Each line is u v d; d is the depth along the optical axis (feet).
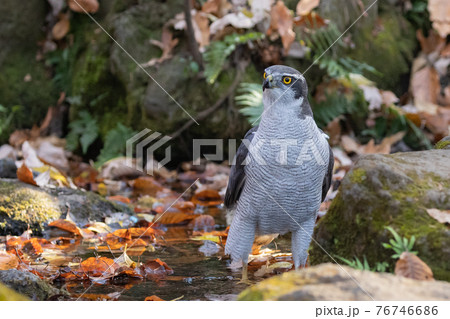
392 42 24.85
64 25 26.02
